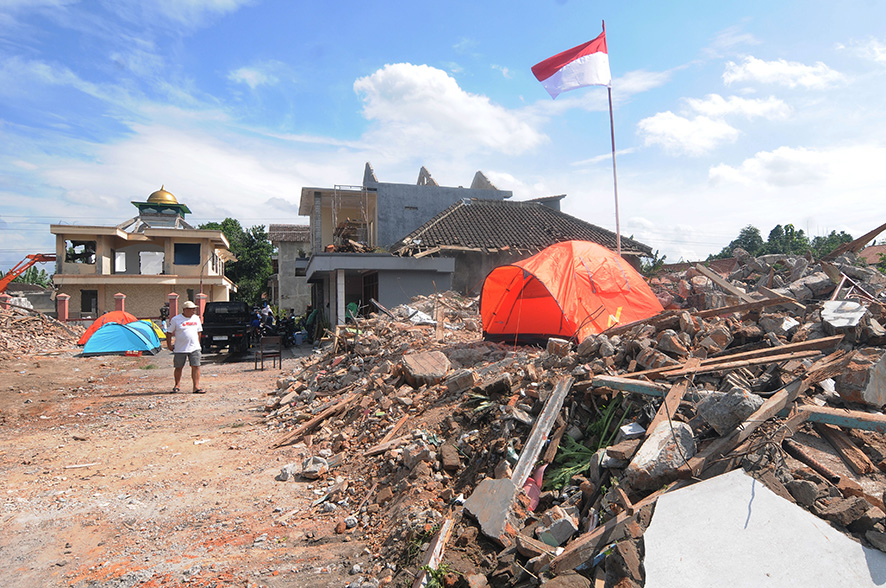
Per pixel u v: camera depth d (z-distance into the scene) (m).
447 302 13.90
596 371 4.88
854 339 4.88
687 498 3.08
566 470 3.95
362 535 3.96
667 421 3.77
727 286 7.68
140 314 30.33
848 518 2.84
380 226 24.27
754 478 3.14
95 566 3.54
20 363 13.34
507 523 3.43
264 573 3.43
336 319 17.59
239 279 44.22
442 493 4.20
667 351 5.22
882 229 9.24
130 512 4.45
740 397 3.52
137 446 6.43
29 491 4.93
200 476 5.34
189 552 3.74
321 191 23.36
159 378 11.95
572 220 23.58
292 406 8.16
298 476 5.27
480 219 21.78
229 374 12.68
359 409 6.65
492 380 5.48
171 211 40.81
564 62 10.73
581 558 2.95
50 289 35.78
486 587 2.98
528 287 8.93
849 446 3.47
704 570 2.66
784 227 44.03
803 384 3.86
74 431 7.18
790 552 2.68
